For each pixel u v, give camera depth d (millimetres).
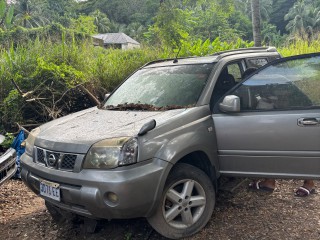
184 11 17531
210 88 3637
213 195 3371
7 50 8336
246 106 3385
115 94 4383
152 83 4125
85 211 2859
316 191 4180
